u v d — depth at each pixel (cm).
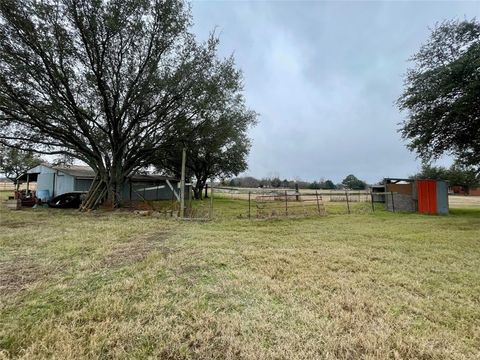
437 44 1365
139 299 358
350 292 386
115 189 1664
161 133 1712
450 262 543
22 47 1282
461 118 1297
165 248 634
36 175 2531
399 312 330
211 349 256
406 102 1438
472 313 329
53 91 1415
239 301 355
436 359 244
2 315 314
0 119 1398
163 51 1470
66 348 250
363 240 750
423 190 1617
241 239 754
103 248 623
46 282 412
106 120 1608
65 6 1246
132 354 247
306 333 282
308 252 606
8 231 838
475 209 1914
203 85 1520
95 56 1367
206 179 3300
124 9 1311
